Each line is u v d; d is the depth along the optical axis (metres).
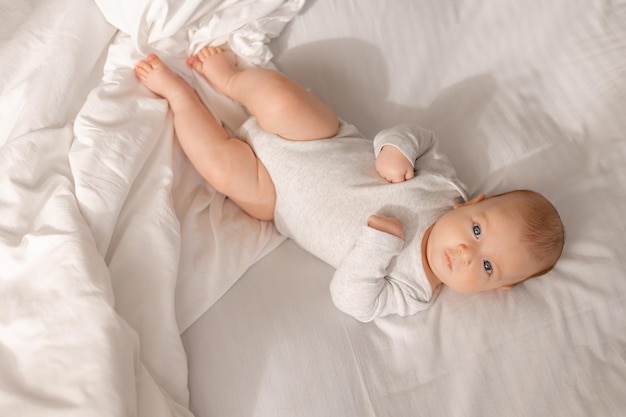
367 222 1.19
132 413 0.92
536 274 1.21
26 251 1.04
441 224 1.20
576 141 1.40
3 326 0.98
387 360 1.14
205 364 1.11
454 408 1.08
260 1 1.44
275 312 1.17
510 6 1.54
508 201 1.18
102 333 0.95
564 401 1.08
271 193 1.33
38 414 0.89
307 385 1.08
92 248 1.05
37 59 1.37
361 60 1.51
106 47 1.43
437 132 1.46
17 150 1.16
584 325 1.16
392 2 1.52
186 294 1.16
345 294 1.16
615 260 1.21
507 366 1.12
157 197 1.20
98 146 1.17
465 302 1.22
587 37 1.50
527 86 1.48
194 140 1.29
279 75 1.34
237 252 1.25
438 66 1.51
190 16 1.37
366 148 1.36
